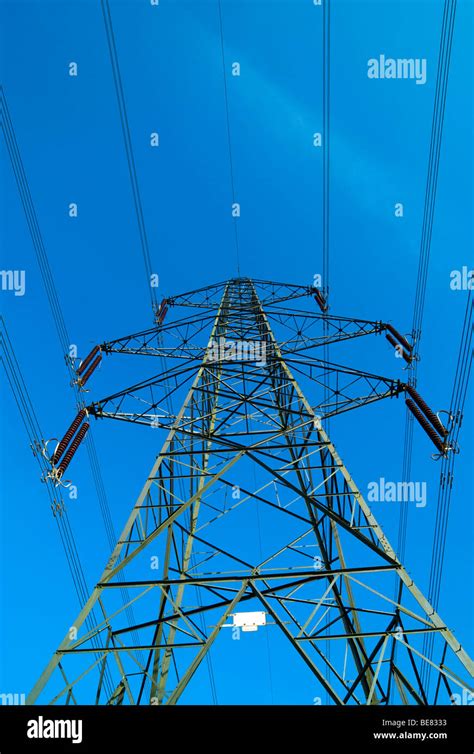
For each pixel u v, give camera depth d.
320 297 29.02
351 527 12.16
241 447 14.70
